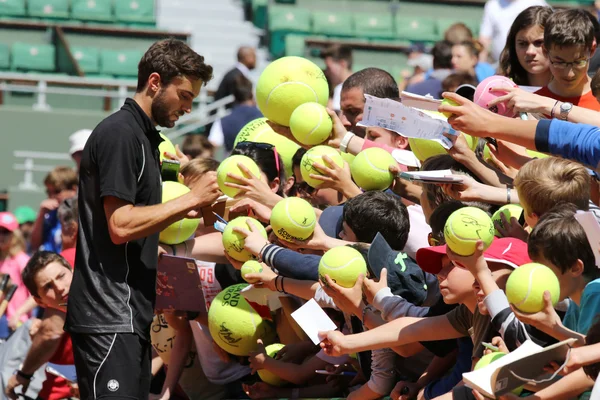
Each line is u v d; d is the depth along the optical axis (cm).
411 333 558
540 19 820
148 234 637
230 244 684
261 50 2889
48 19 2747
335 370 718
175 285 721
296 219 645
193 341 815
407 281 617
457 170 662
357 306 588
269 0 2852
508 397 471
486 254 541
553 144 552
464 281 530
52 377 928
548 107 610
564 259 495
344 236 689
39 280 909
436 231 600
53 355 928
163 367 875
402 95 650
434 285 629
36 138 2128
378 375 639
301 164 733
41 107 2148
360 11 2795
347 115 838
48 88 2164
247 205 697
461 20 2742
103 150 644
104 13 2781
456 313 557
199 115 2069
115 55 2550
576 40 689
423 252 555
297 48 2558
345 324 701
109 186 637
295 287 657
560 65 703
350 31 2717
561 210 511
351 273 584
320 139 778
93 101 2175
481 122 564
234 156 727
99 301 652
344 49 1708
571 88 727
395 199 671
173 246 750
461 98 571
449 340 599
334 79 1708
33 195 2039
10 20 2564
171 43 668
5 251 1343
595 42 701
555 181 543
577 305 532
